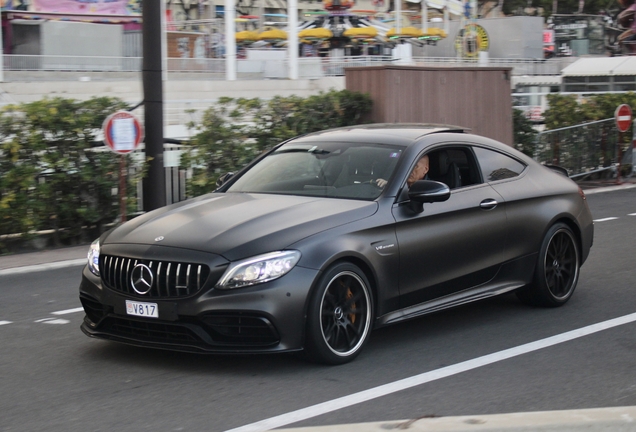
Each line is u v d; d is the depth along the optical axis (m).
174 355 6.05
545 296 7.39
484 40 43.50
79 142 11.64
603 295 8.10
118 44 32.59
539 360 5.92
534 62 41.91
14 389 5.38
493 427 4.27
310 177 6.56
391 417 4.75
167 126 21.83
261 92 31.16
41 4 30.88
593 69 36.69
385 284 5.96
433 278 6.34
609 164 19.34
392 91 15.33
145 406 4.98
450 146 6.88
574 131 18.78
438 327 6.89
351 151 6.72
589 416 4.44
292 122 14.20
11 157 11.12
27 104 11.37
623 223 13.12
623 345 6.33
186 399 5.09
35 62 30.61
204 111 13.67
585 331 6.73
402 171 6.35
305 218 5.73
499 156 7.30
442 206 6.45
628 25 50.56
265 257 5.36
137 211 12.80
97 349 6.29
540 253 7.28
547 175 7.67
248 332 5.36
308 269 5.43
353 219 5.84
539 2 66.25
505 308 7.57
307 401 5.02
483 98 16.92
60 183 11.64
